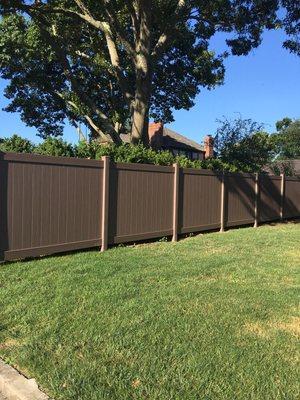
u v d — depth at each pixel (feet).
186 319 17.42
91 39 68.03
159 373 13.14
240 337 15.81
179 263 27.40
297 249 34.76
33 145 30.42
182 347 14.85
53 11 53.98
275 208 57.62
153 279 23.40
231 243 36.81
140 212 35.37
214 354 14.37
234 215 48.55
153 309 18.51
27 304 18.97
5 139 29.43
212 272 25.49
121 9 58.03
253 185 52.31
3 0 50.70
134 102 52.39
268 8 53.16
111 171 32.68
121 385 12.46
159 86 75.77
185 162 41.19
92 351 14.65
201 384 12.49
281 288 22.40
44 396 12.01
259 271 26.12
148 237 36.11
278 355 14.44
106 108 83.35
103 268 25.26
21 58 70.33
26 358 14.06
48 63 75.15
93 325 16.69
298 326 17.10
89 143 34.06
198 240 38.27
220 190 45.78
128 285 21.95
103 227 31.99
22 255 26.94
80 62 77.20
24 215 27.04
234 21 55.01
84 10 55.77
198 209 42.27
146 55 50.96
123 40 51.90
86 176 30.86
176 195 38.73
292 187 62.54
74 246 30.14
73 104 78.18
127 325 16.70
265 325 17.10
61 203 29.22
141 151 36.70
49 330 16.25
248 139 73.92
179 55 71.31
